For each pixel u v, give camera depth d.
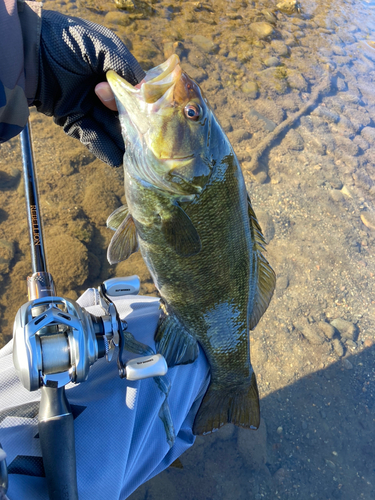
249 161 1.05
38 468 0.23
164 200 0.35
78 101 0.32
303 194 1.04
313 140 1.13
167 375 0.35
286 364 0.80
